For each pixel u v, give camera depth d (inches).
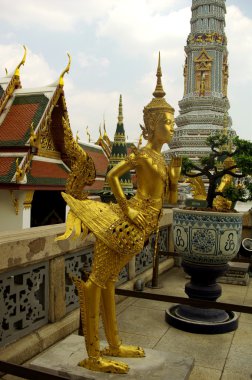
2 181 679.7
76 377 150.5
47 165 789.9
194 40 1211.9
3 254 175.5
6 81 824.9
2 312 179.9
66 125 154.5
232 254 237.5
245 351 202.7
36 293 208.8
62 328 212.7
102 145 1176.2
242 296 311.7
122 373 151.1
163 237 390.9
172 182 153.1
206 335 224.4
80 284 152.1
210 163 266.7
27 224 724.0
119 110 554.6
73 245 229.9
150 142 155.2
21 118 765.9
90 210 153.6
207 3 1211.9
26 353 185.3
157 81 158.2
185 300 180.4
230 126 1214.3
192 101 1177.4
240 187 269.6
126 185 474.9
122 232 145.5
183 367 158.1
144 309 268.5
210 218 231.3
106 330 163.2
